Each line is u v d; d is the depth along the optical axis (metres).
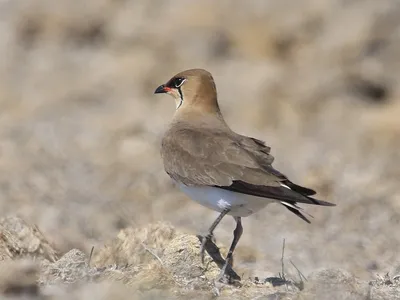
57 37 26.39
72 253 10.34
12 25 26.62
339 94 23.05
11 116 21.75
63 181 16.67
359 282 10.02
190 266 10.29
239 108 22.27
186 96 11.20
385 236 13.80
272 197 9.82
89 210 14.92
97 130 20.23
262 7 25.94
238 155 10.20
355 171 17.42
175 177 10.56
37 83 23.95
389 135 20.69
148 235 11.11
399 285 10.27
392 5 24.06
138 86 23.77
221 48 25.41
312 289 9.53
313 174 16.31
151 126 20.42
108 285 9.55
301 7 25.62
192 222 14.37
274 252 12.93
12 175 16.92
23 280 9.59
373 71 23.17
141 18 26.45
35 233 11.20
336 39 24.14
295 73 23.72
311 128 21.58
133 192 16.00
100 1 26.91
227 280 10.16
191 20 25.97
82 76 24.31
